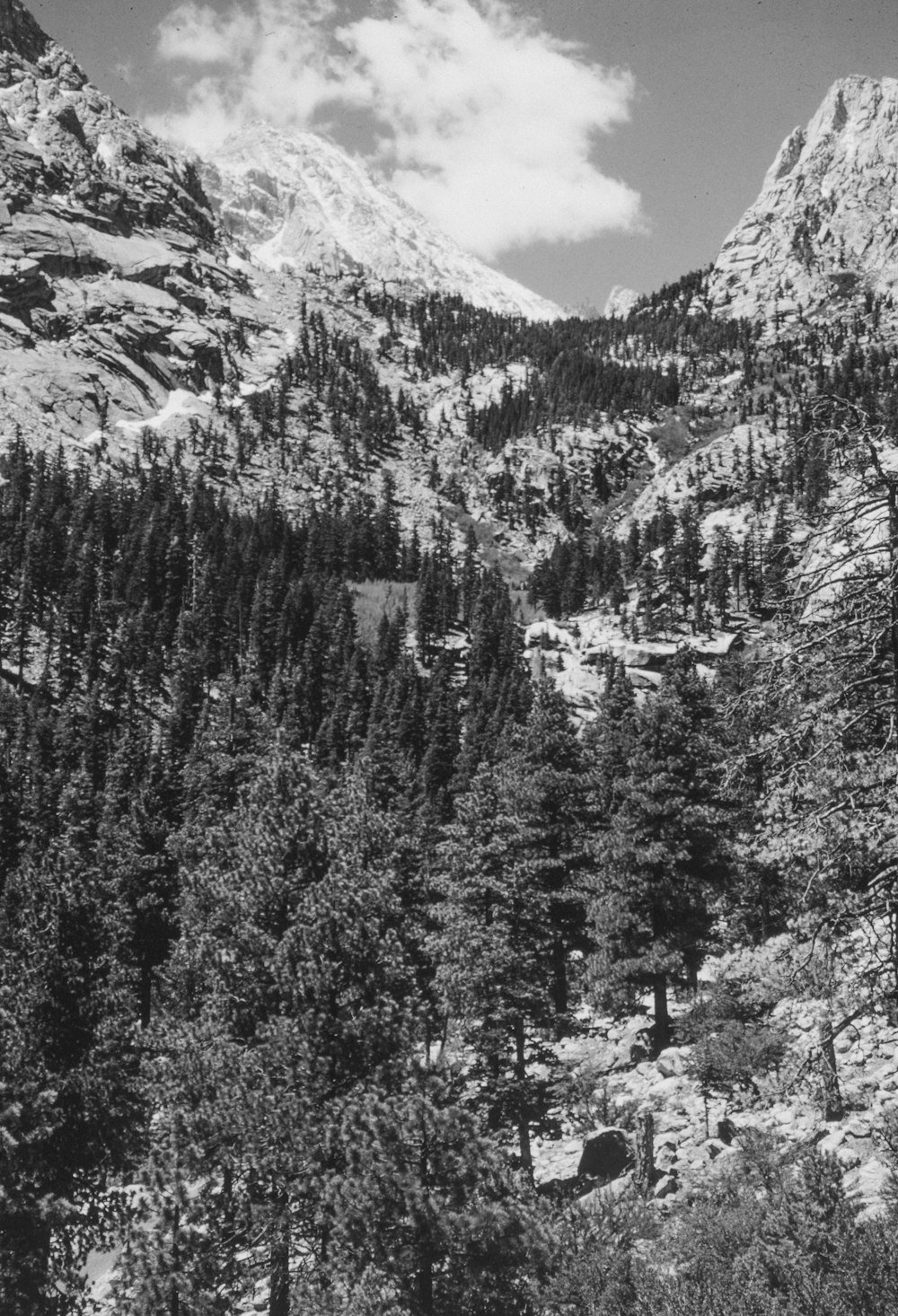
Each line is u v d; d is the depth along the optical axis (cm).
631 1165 2388
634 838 3753
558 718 4278
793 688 1134
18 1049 2272
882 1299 1191
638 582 17038
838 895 1141
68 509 17275
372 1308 1563
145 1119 2380
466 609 17988
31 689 11938
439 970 3089
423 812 6919
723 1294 1300
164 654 13212
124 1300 1909
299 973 2009
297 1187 1830
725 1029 2400
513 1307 1603
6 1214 2083
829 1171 1408
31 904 2511
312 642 13400
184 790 6600
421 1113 1764
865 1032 2102
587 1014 4219
